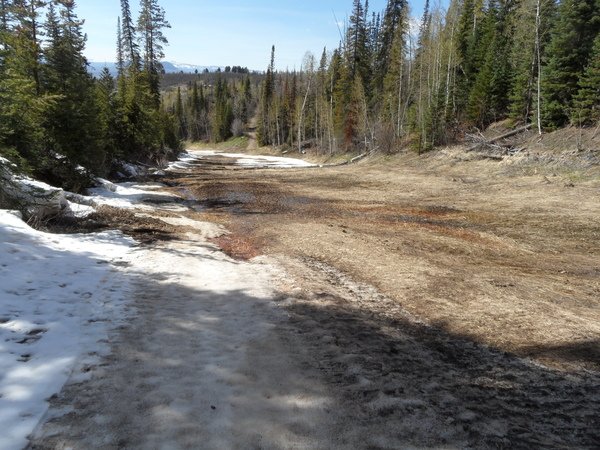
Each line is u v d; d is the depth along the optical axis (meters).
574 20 26.34
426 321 6.32
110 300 6.38
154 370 4.41
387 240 12.07
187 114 117.44
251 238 12.23
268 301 6.80
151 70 43.50
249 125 107.56
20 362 4.26
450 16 47.75
